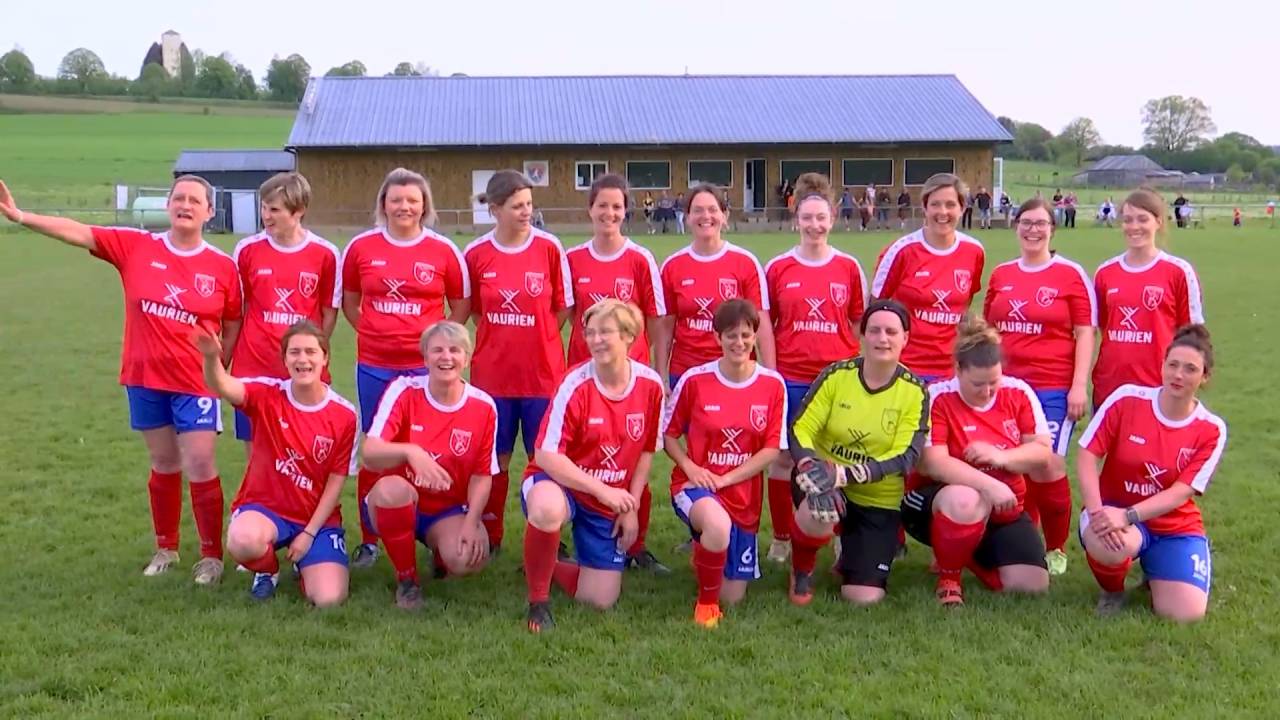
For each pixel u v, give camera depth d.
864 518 5.28
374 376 5.89
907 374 5.32
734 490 5.16
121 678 4.22
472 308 6.12
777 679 4.25
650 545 6.14
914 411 5.25
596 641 4.63
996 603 5.09
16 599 5.07
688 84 40.59
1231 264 22.47
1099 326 6.18
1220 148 99.88
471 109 37.91
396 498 4.92
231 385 5.04
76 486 7.05
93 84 124.69
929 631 4.74
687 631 4.77
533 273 5.89
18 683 4.16
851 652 4.52
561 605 5.11
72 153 69.94
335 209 35.53
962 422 5.34
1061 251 25.67
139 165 63.25
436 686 4.17
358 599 5.15
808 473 5.02
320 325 6.00
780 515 5.91
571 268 6.09
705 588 4.88
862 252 25.36
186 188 5.51
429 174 35.75
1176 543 4.97
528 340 5.93
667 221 35.06
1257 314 15.14
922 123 37.50
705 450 5.27
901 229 35.22
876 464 5.09
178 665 4.34
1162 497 4.91
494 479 5.98
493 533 5.98
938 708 3.98
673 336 6.31
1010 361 6.08
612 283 6.02
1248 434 8.34
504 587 5.38
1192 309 5.90
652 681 4.24
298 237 5.88
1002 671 4.29
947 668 4.33
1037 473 5.68
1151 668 4.31
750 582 5.54
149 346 5.43
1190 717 3.89
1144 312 5.95
